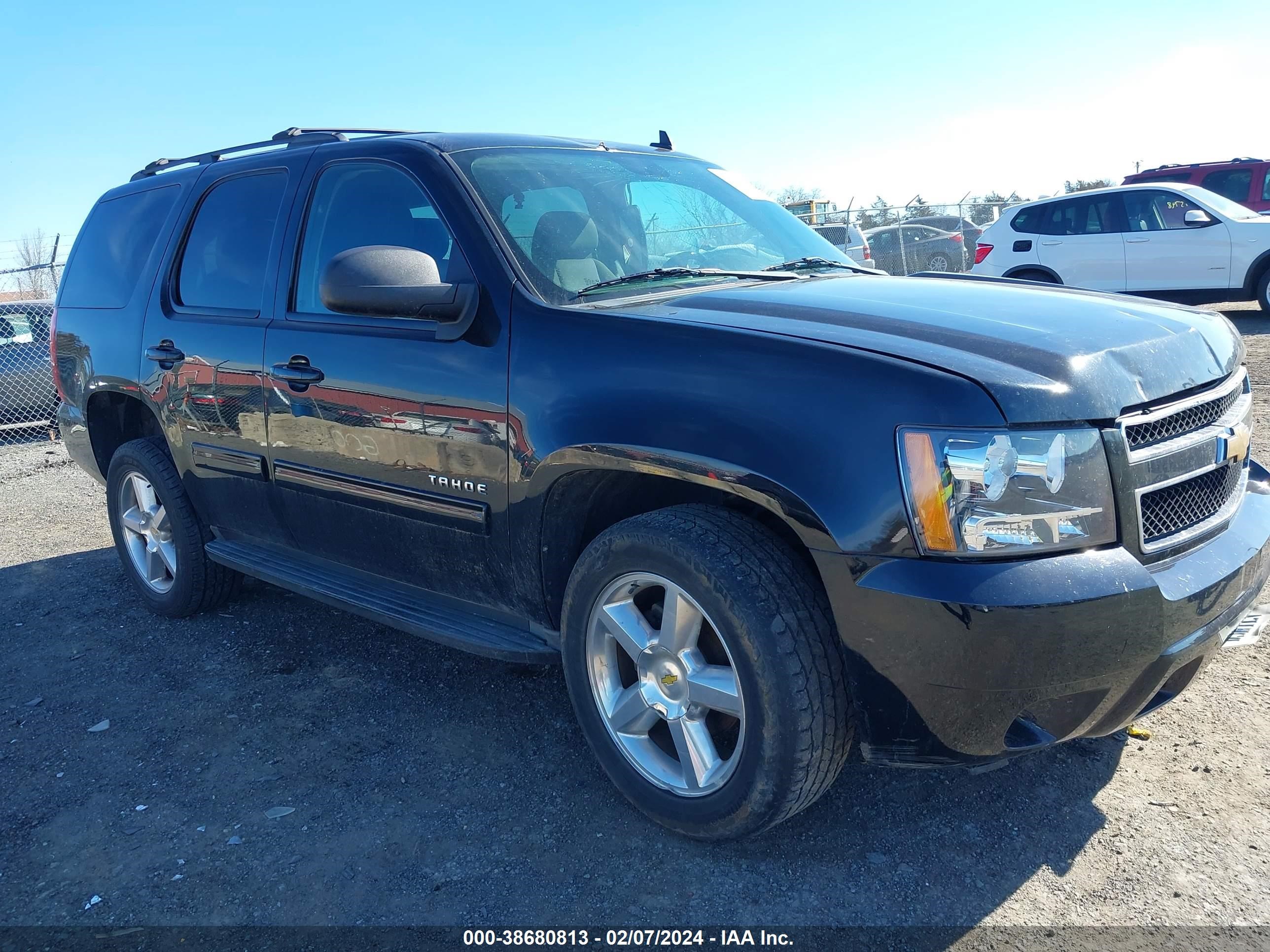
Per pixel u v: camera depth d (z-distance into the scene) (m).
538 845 2.62
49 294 13.00
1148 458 2.24
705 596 2.35
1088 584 2.06
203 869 2.58
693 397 2.37
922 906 2.33
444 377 2.87
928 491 2.08
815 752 2.28
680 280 3.08
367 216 3.31
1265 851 2.46
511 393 2.71
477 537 2.90
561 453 2.58
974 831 2.61
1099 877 2.40
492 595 3.01
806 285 2.97
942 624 2.06
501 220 2.97
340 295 2.75
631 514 2.90
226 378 3.66
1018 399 2.09
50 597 4.86
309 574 3.66
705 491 2.70
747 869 2.48
